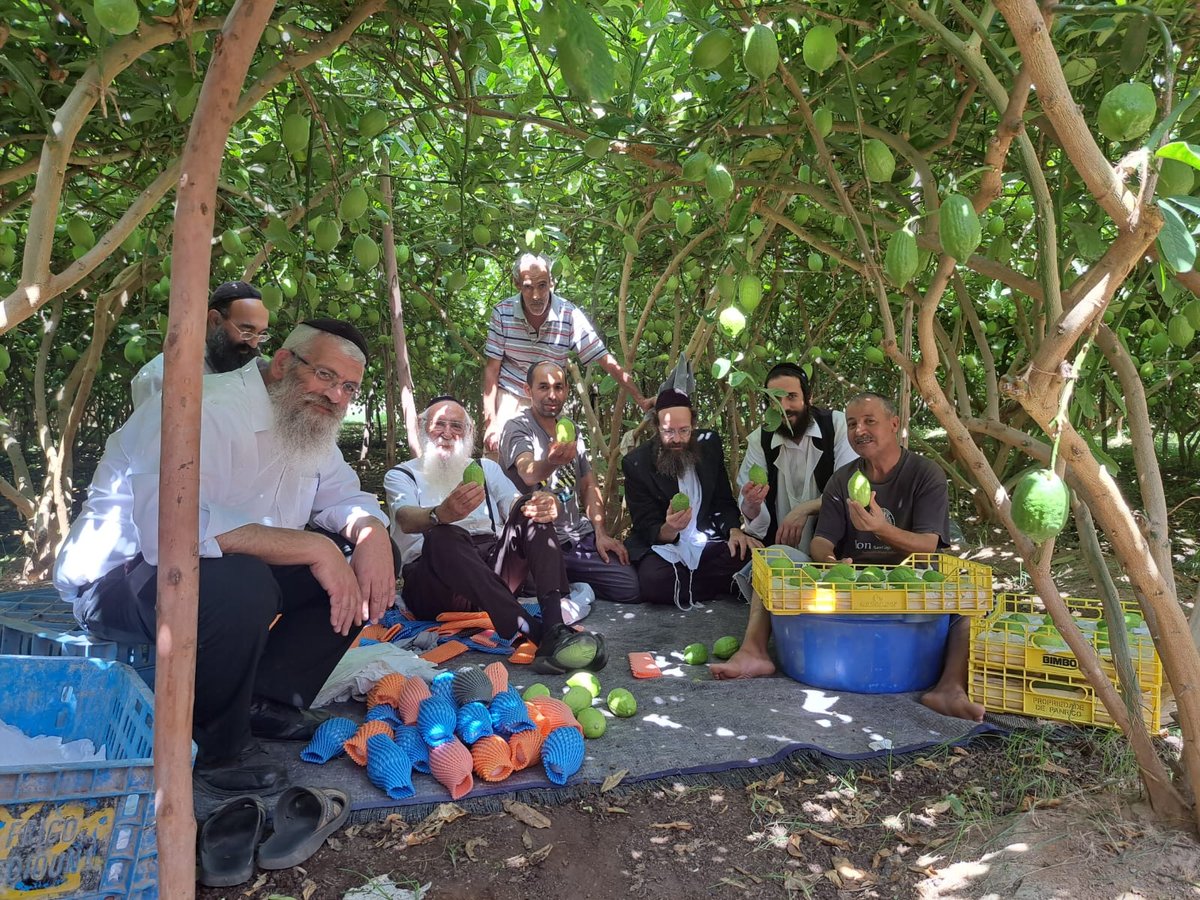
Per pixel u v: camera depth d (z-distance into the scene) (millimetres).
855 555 3854
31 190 2783
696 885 2105
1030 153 1643
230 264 4242
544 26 1406
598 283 6031
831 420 4570
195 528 1594
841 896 2064
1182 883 1970
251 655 2414
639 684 3412
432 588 4016
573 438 4305
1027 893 1974
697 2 2219
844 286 5605
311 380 2686
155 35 1770
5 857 1637
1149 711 2742
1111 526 1863
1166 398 7965
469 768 2449
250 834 2180
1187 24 2061
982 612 3154
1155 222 1376
